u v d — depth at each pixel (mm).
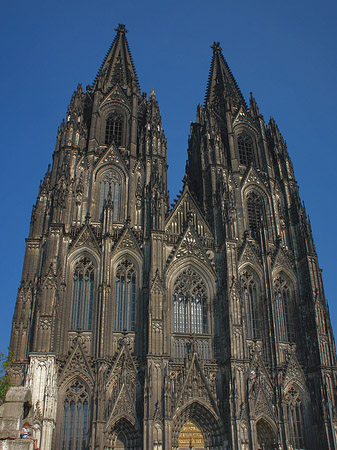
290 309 92688
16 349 79125
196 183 112875
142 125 110250
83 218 90875
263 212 102938
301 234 97562
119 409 73438
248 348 85562
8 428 34906
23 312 82188
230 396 75875
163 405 73062
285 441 77562
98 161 97688
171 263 88375
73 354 76000
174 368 79062
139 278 85875
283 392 81625
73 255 85000
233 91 126625
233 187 102812
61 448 70500
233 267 87812
